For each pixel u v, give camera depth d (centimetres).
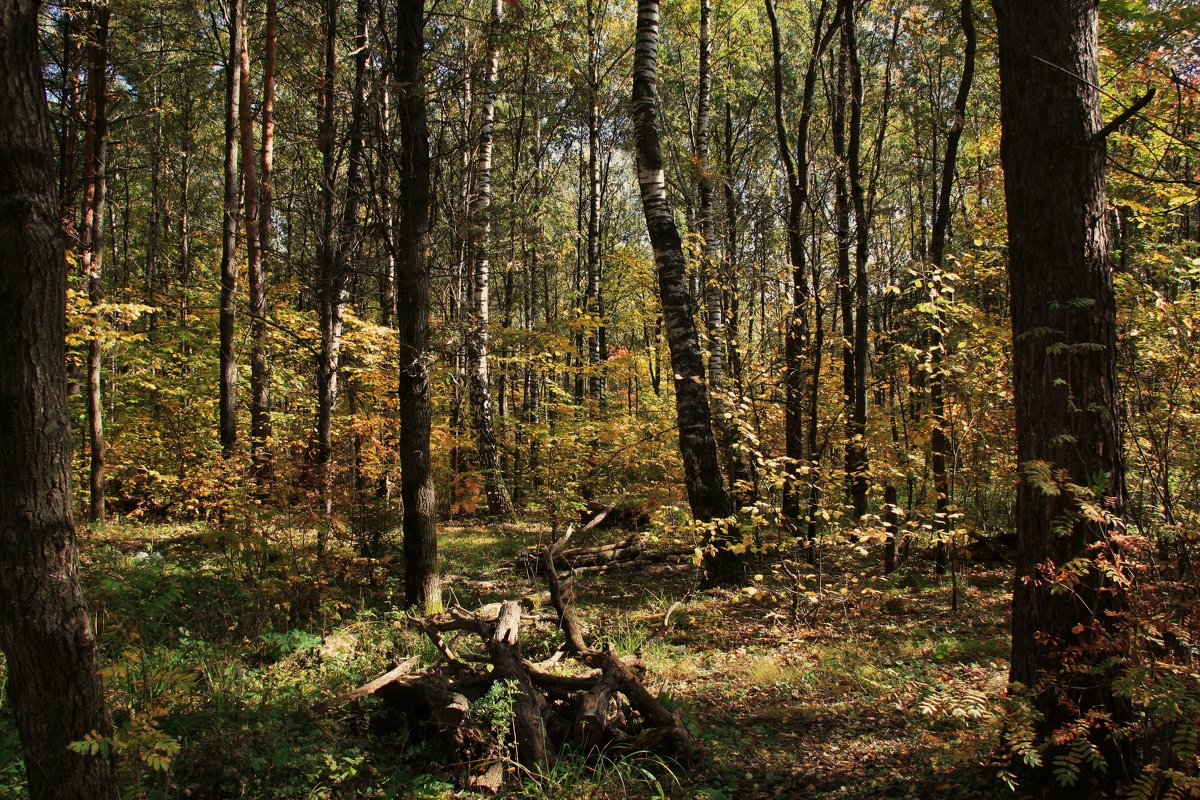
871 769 429
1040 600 366
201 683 518
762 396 1003
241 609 679
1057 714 355
